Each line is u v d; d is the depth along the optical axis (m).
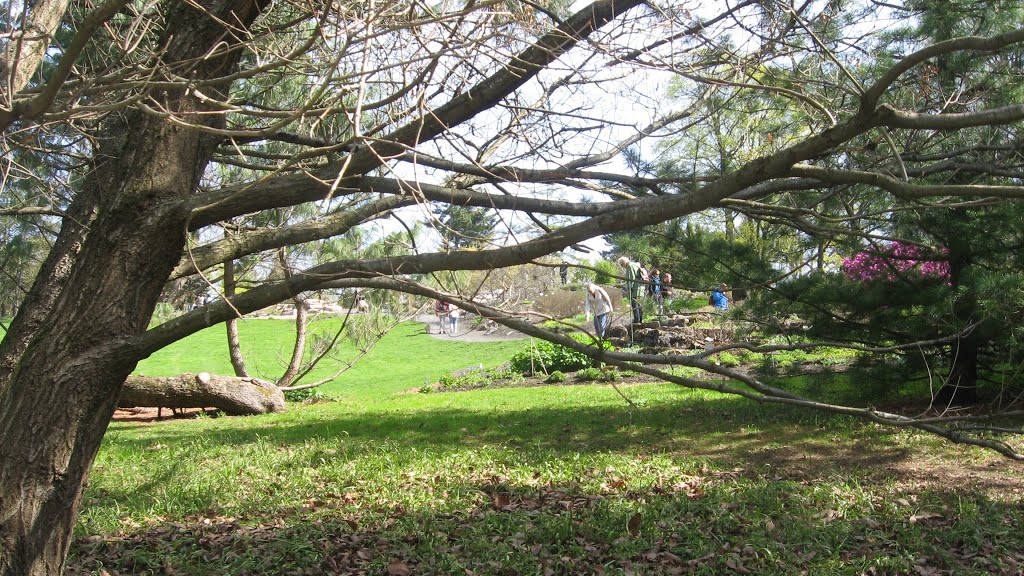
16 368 3.78
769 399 3.52
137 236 3.75
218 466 9.08
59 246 5.30
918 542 5.60
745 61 4.43
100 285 3.73
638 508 6.59
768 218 4.45
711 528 6.08
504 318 3.58
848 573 5.12
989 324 8.55
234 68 4.23
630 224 3.35
